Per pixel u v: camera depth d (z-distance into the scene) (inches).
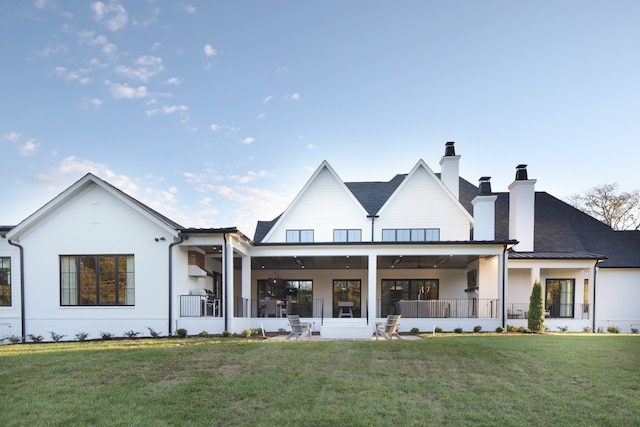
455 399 225.8
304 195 791.1
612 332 692.1
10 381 260.8
